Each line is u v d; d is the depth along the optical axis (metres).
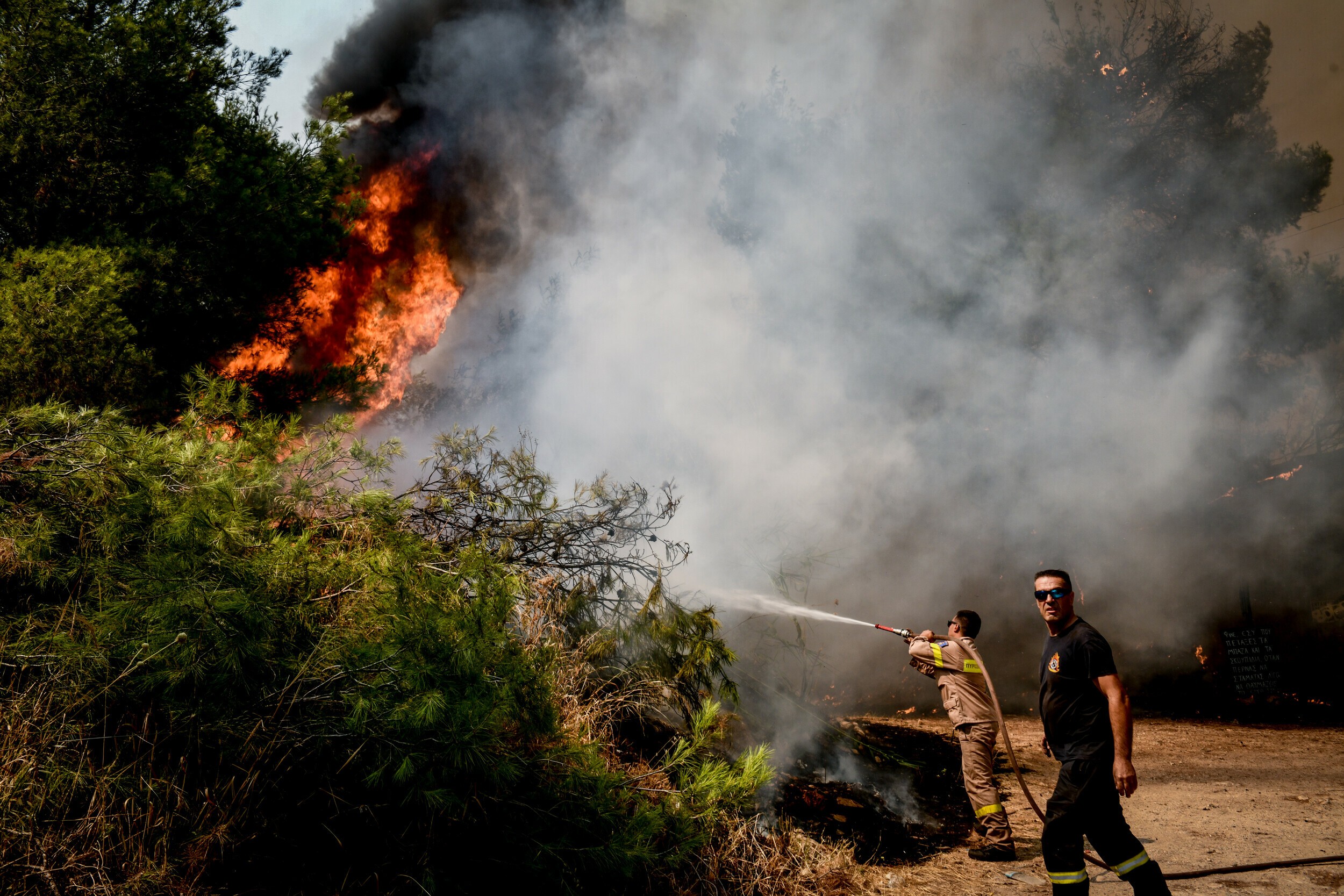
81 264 5.34
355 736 2.96
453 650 3.06
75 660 2.81
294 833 3.00
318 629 3.18
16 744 2.73
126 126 6.52
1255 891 4.00
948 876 4.35
